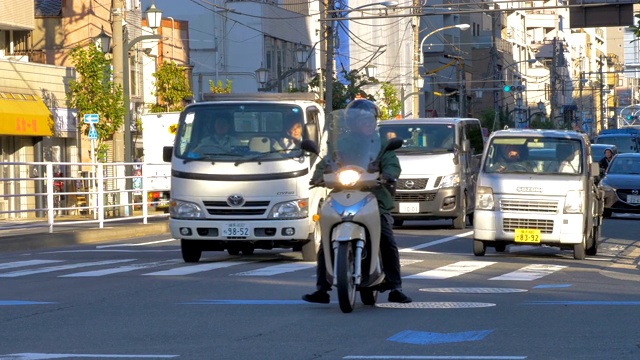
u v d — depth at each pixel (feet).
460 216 198.80
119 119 287.07
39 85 297.53
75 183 313.53
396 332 72.23
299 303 89.10
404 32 579.48
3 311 85.92
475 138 217.36
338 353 63.77
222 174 127.44
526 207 138.51
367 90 542.98
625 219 244.01
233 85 458.91
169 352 64.75
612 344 66.18
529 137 144.25
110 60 295.48
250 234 127.13
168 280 109.60
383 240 84.12
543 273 119.14
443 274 116.26
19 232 196.75
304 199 127.85
